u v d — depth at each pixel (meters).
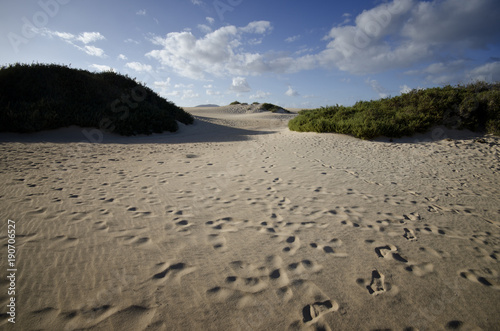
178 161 5.90
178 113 15.65
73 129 9.43
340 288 1.74
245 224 2.71
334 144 8.66
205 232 2.50
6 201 2.97
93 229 2.44
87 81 11.70
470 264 2.08
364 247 2.29
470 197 3.82
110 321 1.40
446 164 5.98
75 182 3.90
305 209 3.16
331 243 2.34
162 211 2.97
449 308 1.59
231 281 1.78
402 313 1.54
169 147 8.08
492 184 4.53
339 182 4.38
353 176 4.79
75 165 4.98
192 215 2.90
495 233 2.68
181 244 2.25
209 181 4.30
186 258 2.03
